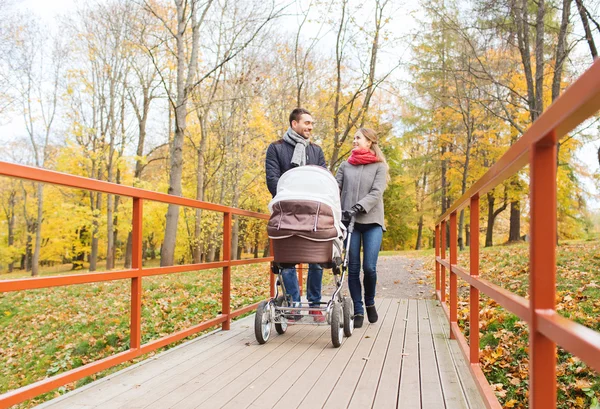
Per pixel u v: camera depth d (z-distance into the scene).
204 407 2.63
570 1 11.05
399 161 29.31
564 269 7.56
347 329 4.33
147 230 25.61
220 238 22.20
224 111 20.28
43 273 30.22
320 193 4.07
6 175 2.13
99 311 8.38
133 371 3.31
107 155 22.70
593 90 0.86
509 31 13.55
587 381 3.60
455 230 4.22
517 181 20.11
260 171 20.19
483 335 4.96
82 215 22.72
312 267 4.64
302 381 3.09
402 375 3.20
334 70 17.22
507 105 16.55
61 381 2.54
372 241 4.86
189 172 25.00
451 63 16.11
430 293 8.01
